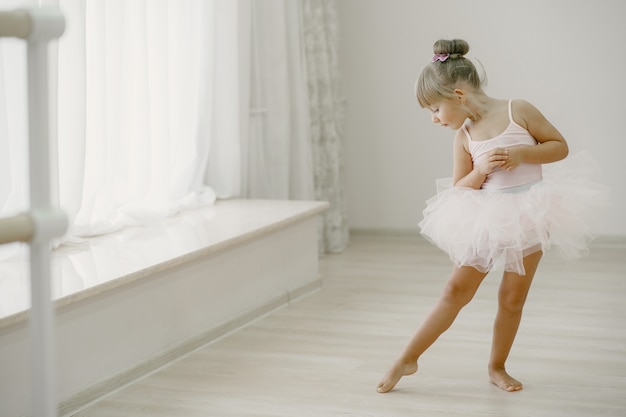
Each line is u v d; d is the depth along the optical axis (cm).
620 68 459
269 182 430
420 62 491
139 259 265
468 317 316
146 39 330
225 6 386
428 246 476
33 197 111
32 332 112
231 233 309
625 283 370
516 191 230
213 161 400
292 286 356
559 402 227
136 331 256
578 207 231
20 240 109
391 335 297
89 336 236
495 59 477
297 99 437
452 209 232
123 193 329
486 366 259
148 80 333
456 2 480
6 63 265
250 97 420
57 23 109
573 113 468
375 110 502
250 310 318
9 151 267
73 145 285
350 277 397
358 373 255
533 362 261
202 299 290
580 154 237
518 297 234
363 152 507
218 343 291
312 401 232
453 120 235
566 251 233
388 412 222
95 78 303
